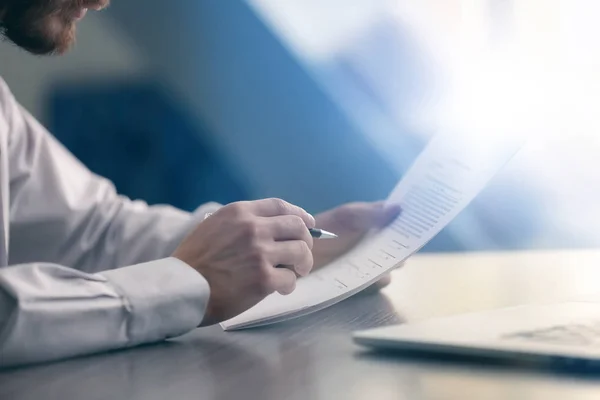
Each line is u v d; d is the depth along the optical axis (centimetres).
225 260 88
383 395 52
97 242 135
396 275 126
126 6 291
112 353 75
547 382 53
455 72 235
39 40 117
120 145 286
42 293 72
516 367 57
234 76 276
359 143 255
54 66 298
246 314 91
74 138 289
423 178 110
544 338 59
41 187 137
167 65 286
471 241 221
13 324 69
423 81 241
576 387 51
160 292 80
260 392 55
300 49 263
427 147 117
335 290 92
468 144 108
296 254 91
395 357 64
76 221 136
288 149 266
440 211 100
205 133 279
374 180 253
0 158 116
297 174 265
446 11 234
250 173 271
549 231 216
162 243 132
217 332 86
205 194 276
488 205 220
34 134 141
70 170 142
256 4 271
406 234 101
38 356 71
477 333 62
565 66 207
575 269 125
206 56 280
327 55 259
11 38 118
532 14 210
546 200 215
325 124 260
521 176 216
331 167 259
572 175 212
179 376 62
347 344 73
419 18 239
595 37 205
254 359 68
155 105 286
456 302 95
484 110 111
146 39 289
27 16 113
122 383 61
